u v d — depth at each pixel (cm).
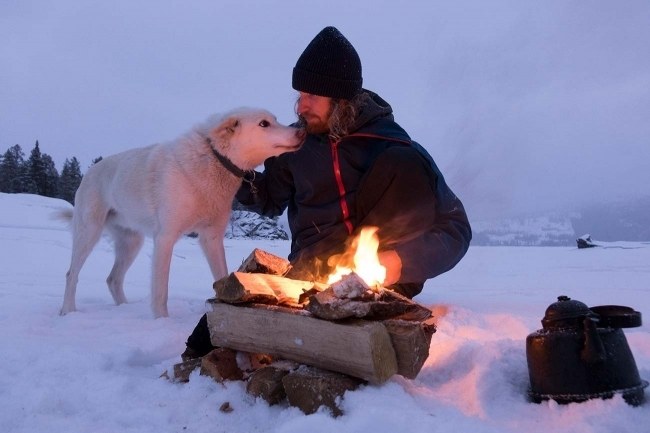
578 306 178
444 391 194
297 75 288
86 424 180
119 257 517
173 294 540
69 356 257
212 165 396
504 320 310
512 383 192
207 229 425
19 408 196
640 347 239
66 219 574
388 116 302
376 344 178
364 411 162
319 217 290
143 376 238
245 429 173
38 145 4462
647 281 595
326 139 292
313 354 190
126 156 468
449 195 282
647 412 160
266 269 245
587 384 169
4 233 1269
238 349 213
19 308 462
